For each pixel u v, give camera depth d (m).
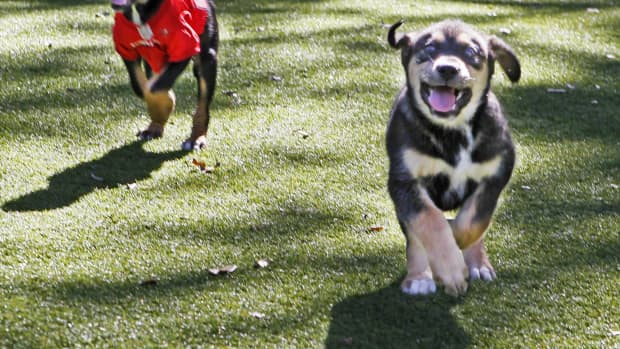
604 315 5.91
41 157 8.20
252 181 7.93
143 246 6.68
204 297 5.99
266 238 6.90
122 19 7.91
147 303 5.89
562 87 10.60
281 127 9.17
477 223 6.00
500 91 10.34
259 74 10.65
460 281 5.70
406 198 5.99
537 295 6.14
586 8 13.99
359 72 10.87
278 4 13.59
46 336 5.47
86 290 6.02
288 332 5.61
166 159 8.31
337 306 5.93
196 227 7.03
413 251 6.14
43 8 12.95
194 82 10.26
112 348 5.39
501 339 5.61
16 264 6.30
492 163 5.99
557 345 5.56
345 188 7.85
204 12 8.32
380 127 9.28
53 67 10.51
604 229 7.15
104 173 7.96
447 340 5.58
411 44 6.29
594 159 8.62
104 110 9.38
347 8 13.50
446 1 14.19
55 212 7.15
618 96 10.41
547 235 7.05
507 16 13.45
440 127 5.90
